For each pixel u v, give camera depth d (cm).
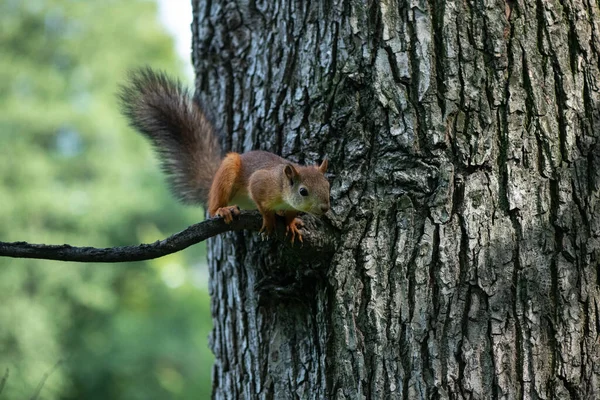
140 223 3475
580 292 877
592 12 938
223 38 1091
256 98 1046
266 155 1012
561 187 894
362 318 886
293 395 945
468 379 851
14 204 3155
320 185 910
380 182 911
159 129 1200
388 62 930
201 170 1195
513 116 904
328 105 963
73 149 3569
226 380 1034
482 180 891
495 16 920
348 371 879
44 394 2900
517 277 873
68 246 795
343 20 962
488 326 862
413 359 863
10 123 3406
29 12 3819
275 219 905
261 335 990
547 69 917
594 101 918
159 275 3566
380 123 923
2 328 2922
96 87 3781
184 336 3419
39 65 3709
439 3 927
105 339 3203
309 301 945
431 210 889
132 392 3147
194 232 841
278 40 1023
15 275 2998
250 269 1009
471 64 913
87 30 3894
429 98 910
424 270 880
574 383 859
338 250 905
